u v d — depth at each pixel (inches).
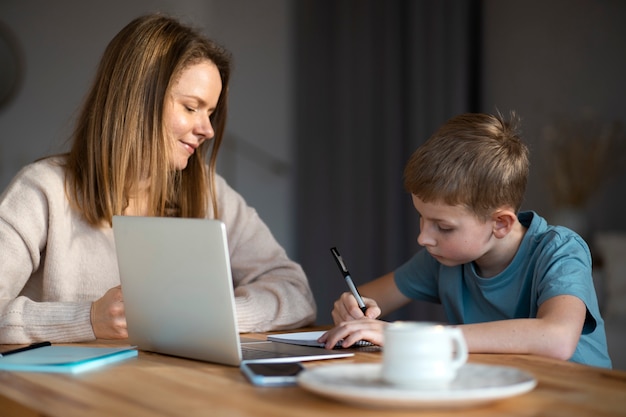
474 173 50.6
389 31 168.9
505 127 54.3
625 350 111.7
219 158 185.3
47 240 60.2
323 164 185.5
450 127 52.9
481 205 51.2
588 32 148.4
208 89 61.9
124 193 61.9
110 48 62.0
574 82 150.3
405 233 167.0
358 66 176.9
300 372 37.6
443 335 32.0
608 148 145.7
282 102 192.7
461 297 59.1
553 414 30.6
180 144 62.6
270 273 66.7
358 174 177.2
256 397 34.0
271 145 191.2
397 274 66.0
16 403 34.5
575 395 34.1
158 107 60.6
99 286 61.3
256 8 189.2
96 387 36.9
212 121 68.2
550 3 153.3
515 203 53.2
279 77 192.2
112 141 60.2
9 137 175.5
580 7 149.4
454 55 155.9
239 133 187.0
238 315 57.9
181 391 35.6
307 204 188.9
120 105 60.2
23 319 52.9
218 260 41.4
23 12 175.9
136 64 60.4
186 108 61.9
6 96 174.7
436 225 52.8
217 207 68.8
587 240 144.3
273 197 191.0
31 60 175.9
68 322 52.2
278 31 192.2
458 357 32.5
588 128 147.9
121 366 42.9
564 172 146.4
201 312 42.9
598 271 130.4
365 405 31.4
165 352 46.9
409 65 164.4
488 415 30.4
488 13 161.3
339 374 34.2
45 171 60.5
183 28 63.2
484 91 160.6
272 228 190.5
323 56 185.6
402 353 31.8
